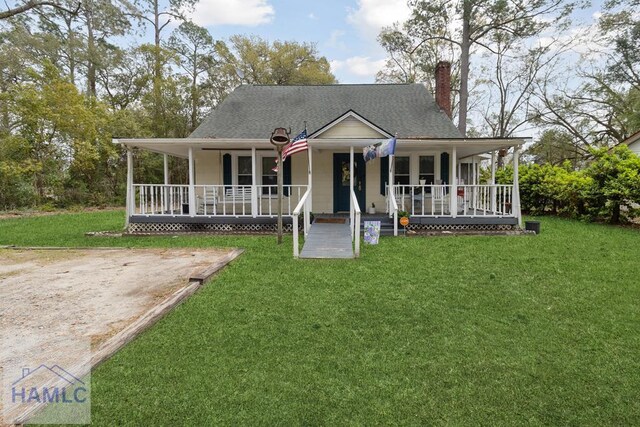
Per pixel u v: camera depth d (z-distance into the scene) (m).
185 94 27.72
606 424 2.43
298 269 6.30
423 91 15.42
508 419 2.48
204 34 30.81
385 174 12.69
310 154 10.58
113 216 15.67
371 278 5.75
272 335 3.74
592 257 7.03
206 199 11.70
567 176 13.75
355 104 14.63
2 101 16.88
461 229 10.46
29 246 8.90
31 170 16.95
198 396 2.71
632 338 3.62
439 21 20.95
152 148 11.86
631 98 23.23
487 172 20.19
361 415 2.52
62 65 24.75
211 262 6.94
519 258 7.04
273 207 12.70
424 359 3.26
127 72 27.27
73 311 4.38
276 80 35.72
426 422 2.45
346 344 3.55
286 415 2.51
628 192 11.00
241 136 12.64
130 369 3.06
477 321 4.09
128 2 21.56
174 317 4.18
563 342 3.56
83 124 18.66
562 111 25.72
